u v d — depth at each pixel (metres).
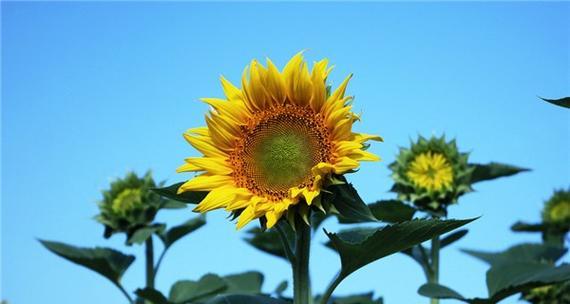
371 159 0.77
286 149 0.83
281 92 0.86
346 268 0.83
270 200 0.82
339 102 0.81
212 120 0.86
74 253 1.22
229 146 0.86
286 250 0.82
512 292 0.98
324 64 0.84
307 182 0.81
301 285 0.81
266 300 0.89
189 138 0.86
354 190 0.78
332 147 0.81
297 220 0.80
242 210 0.83
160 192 0.86
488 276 1.12
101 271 1.23
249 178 0.84
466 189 1.24
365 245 0.79
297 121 0.84
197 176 0.85
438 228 0.77
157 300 1.14
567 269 1.02
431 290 1.03
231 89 0.88
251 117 0.86
